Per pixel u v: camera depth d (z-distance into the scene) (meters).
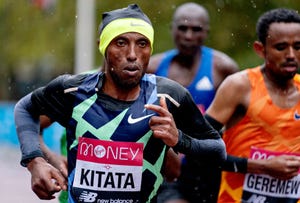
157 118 4.79
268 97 6.42
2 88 38.00
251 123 6.46
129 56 4.89
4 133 24.16
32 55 29.20
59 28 25.19
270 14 6.45
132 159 4.98
